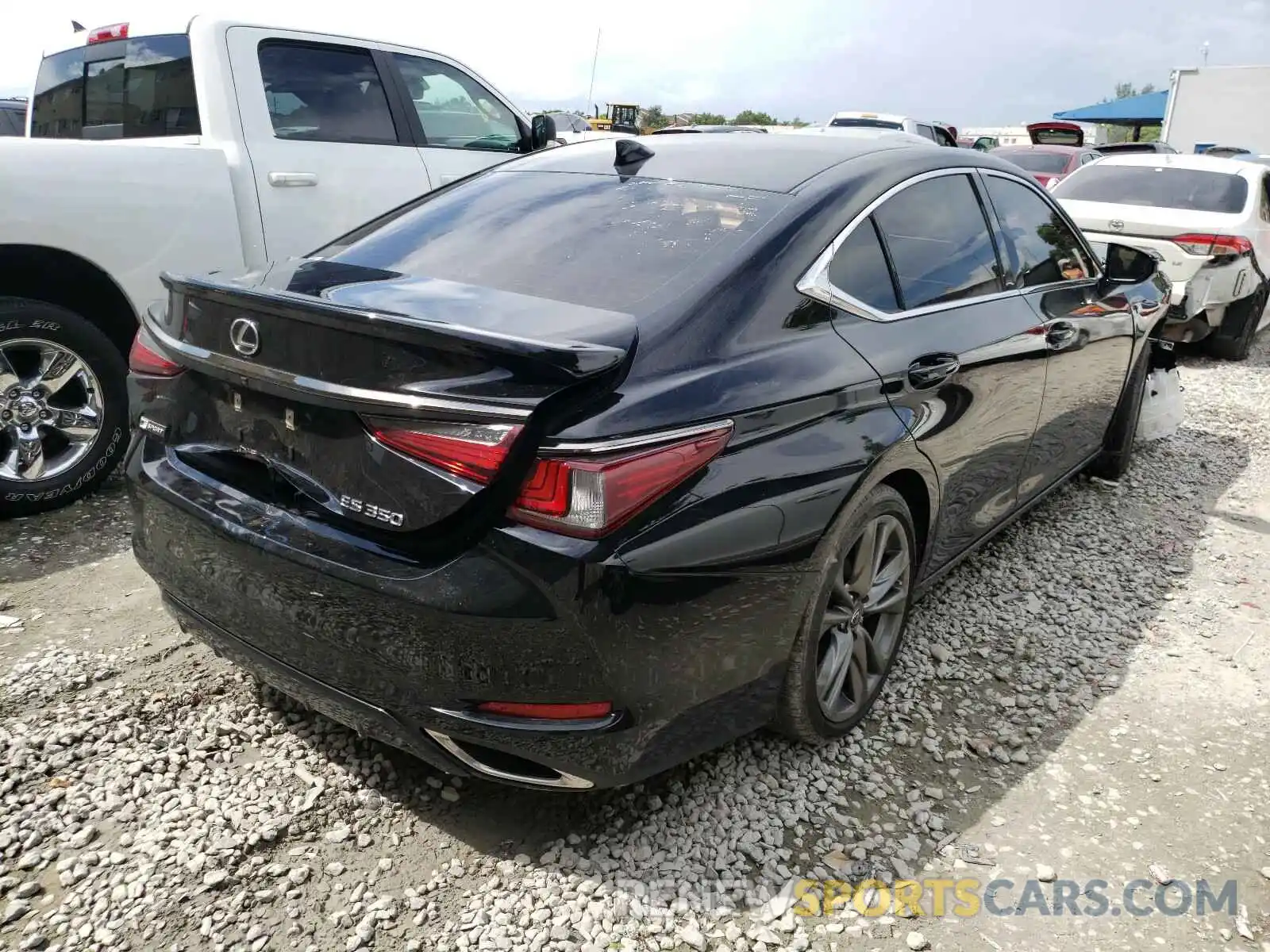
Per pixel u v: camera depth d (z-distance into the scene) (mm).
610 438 2018
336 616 2174
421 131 5652
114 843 2375
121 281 4277
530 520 1995
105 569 3773
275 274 2705
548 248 2705
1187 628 3783
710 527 2156
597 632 2021
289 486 2305
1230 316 8594
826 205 2758
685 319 2334
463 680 2070
